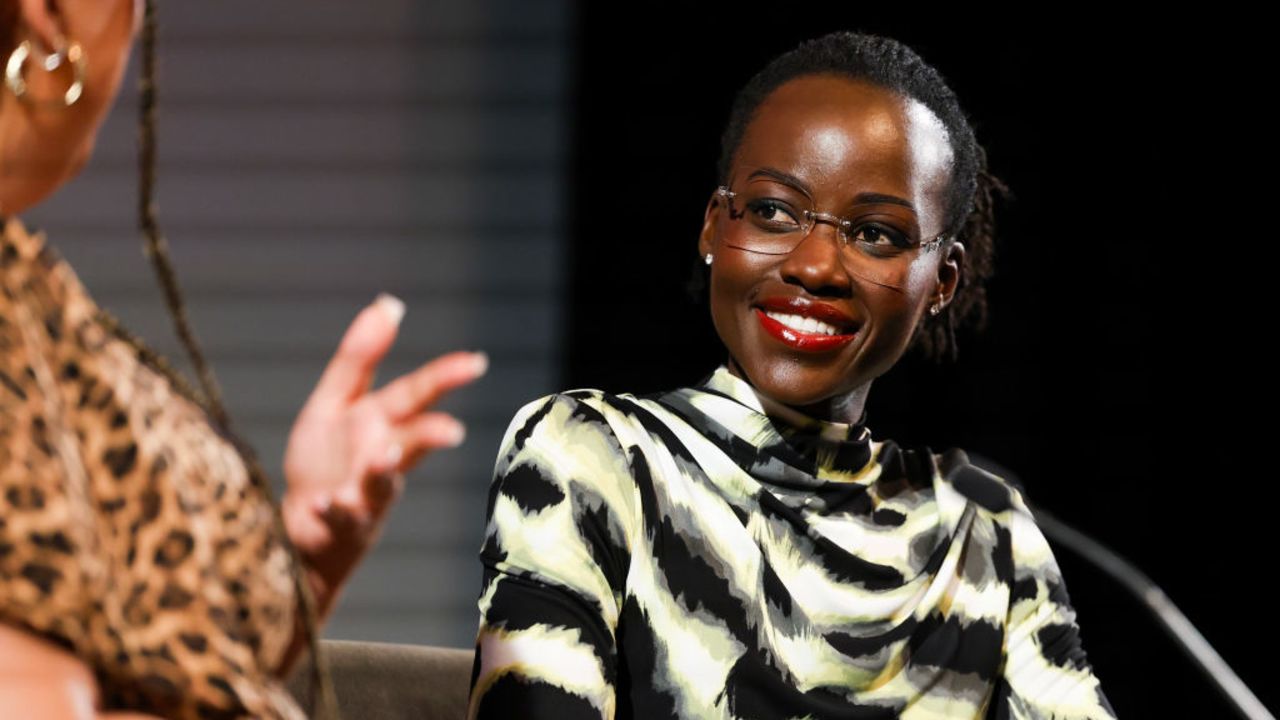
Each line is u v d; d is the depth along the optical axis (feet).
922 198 17.58
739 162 17.84
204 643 9.40
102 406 9.51
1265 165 39.70
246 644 9.86
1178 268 40.19
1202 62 39.73
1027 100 40.06
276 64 39.29
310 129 39.42
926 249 17.61
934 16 39.83
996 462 40.73
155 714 9.25
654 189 40.24
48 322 9.44
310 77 39.50
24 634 8.59
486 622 16.01
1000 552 17.99
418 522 40.04
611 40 40.11
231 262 38.63
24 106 9.61
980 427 40.73
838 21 39.68
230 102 38.96
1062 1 39.73
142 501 9.50
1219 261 40.04
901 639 16.88
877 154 17.33
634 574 16.40
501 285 40.34
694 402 17.52
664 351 40.37
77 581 8.72
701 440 17.24
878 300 17.26
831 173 17.24
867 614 16.81
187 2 38.86
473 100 40.37
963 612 17.44
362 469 10.28
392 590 39.73
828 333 17.24
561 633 15.64
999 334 40.68
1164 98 39.93
